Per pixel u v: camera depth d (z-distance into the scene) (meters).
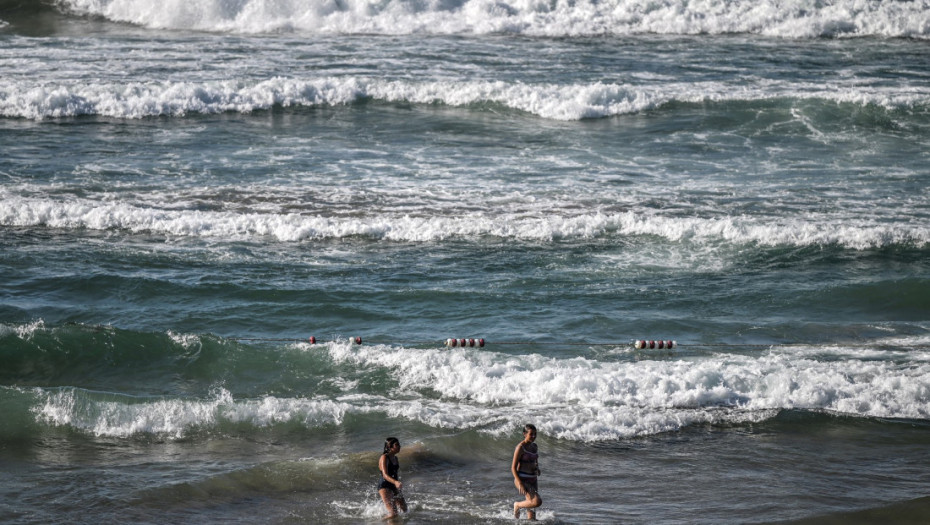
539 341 62.66
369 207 85.44
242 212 83.56
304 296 68.94
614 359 60.31
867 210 85.31
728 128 108.88
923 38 146.00
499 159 99.19
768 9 149.38
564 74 124.31
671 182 92.81
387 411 52.97
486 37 142.88
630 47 138.88
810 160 99.25
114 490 43.56
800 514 42.28
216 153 98.75
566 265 75.81
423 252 78.00
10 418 50.31
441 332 63.91
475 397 55.72
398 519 41.75
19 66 120.88
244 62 126.94
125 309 66.31
